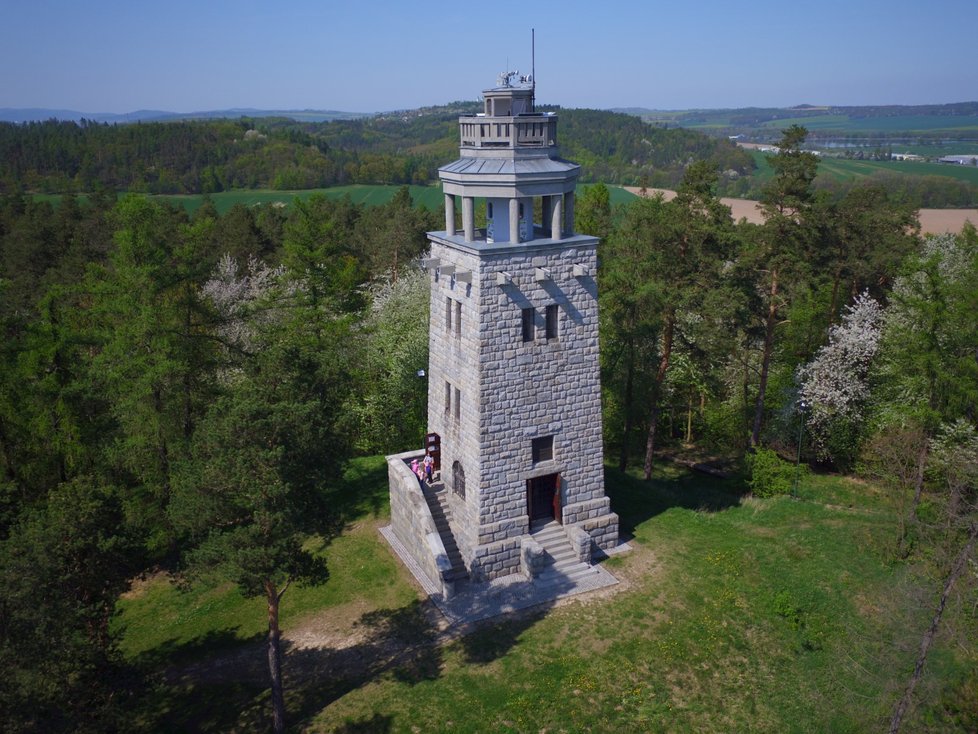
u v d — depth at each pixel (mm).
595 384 31953
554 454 31781
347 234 85125
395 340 49719
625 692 24734
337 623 29594
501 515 31078
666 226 39094
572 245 30047
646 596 29500
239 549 22344
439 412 33750
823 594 29719
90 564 23406
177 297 35250
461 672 26000
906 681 23938
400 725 23891
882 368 46125
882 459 41594
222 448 22656
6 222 80250
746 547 33094
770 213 42375
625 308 41250
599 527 32812
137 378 33250
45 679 19953
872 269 50375
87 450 36094
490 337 29328
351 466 42938
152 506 33094
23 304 58938
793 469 43156
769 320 44438
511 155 28828
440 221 85062
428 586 31109
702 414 55156
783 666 26156
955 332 38938
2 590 19594
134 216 33375
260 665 28109
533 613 28844
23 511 27047
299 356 28656
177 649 29562
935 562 29125
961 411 39625
